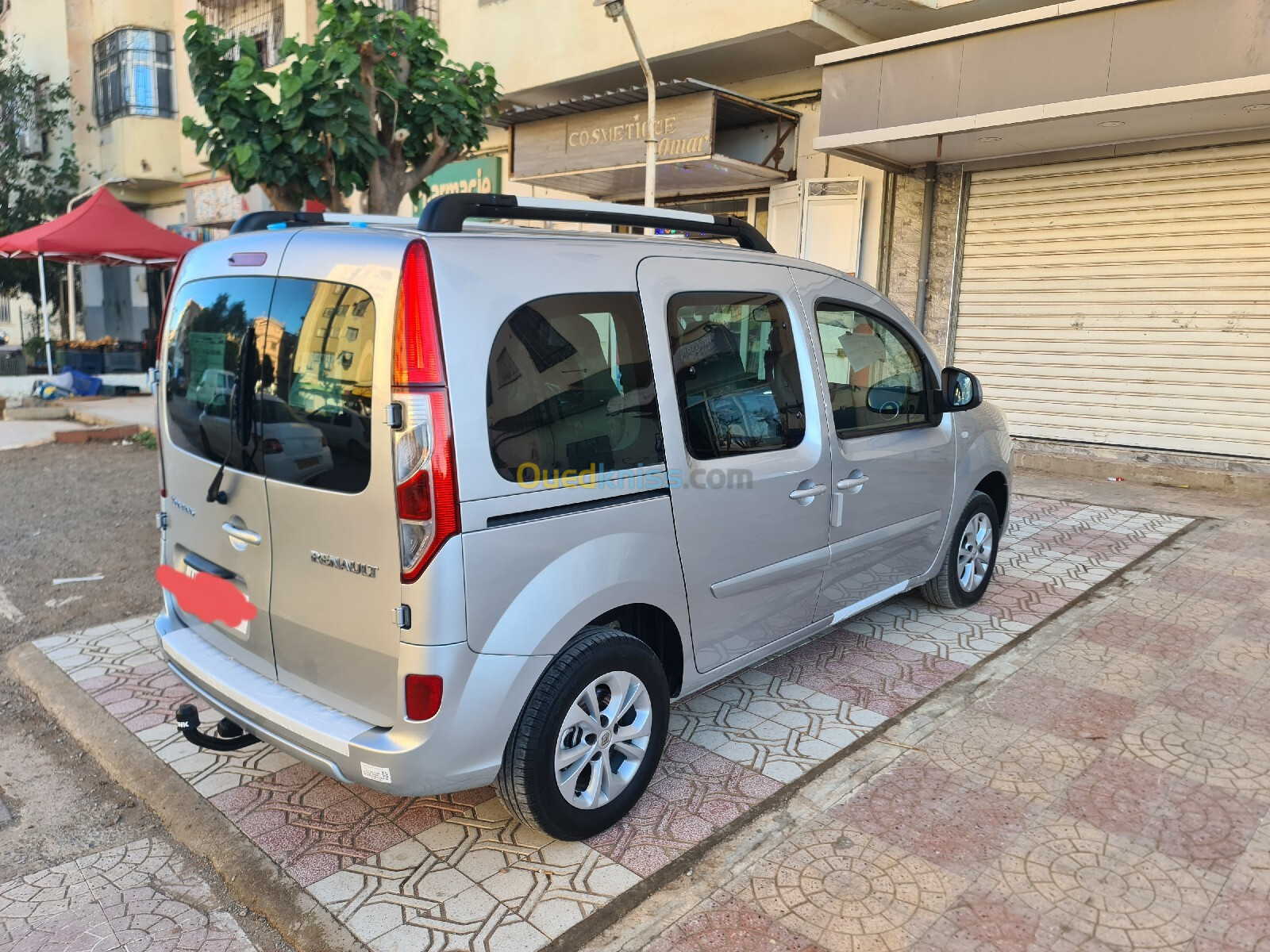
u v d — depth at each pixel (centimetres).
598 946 246
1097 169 851
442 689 245
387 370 241
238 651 306
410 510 240
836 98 841
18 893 283
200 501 311
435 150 610
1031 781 325
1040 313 910
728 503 326
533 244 277
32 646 477
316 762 266
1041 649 446
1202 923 251
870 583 418
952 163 932
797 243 1009
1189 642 452
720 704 394
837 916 255
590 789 290
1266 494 784
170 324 328
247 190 557
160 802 326
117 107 1948
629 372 296
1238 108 674
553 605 266
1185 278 816
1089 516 711
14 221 2009
